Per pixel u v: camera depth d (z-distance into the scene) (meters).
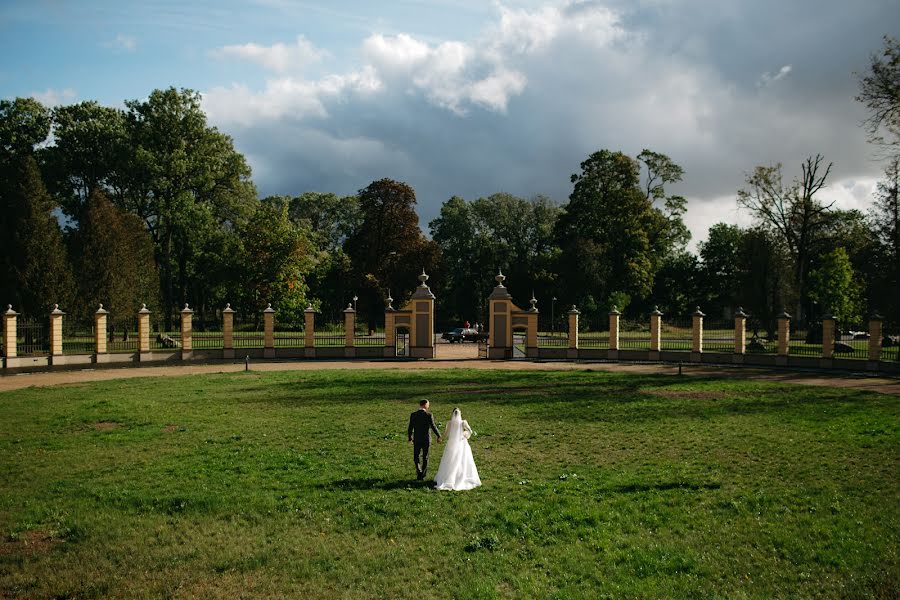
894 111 34.50
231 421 21.52
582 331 68.44
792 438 18.47
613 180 83.88
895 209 43.91
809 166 58.88
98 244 56.09
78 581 9.93
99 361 42.41
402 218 82.06
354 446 17.97
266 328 46.91
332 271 88.31
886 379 33.47
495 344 47.00
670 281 92.69
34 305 49.84
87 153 67.44
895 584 9.57
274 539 11.37
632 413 22.69
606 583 9.60
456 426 14.38
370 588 9.61
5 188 52.00
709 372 37.09
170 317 72.12
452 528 11.66
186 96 70.19
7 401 26.09
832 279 62.06
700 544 10.89
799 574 9.88
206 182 71.19
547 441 18.44
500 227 106.62
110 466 15.86
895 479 14.30
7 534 11.65
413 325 47.31
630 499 13.05
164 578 10.00
